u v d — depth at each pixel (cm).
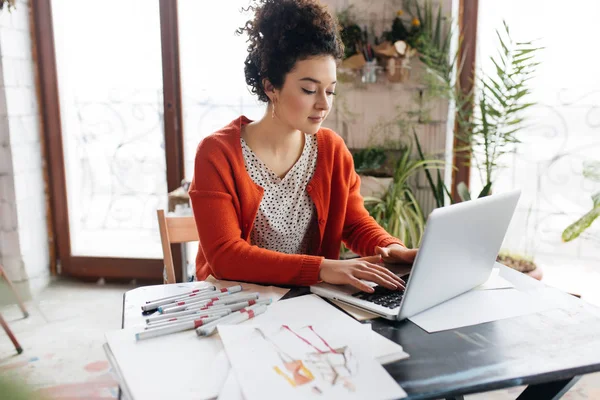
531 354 87
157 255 308
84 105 298
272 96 128
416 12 248
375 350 86
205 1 275
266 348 86
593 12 245
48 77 292
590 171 229
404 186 254
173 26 277
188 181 258
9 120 271
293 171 138
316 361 82
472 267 110
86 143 302
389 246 135
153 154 298
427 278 98
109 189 306
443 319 100
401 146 262
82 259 310
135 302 110
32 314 266
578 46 250
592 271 277
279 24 118
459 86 259
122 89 293
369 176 257
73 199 309
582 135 259
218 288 117
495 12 255
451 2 243
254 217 134
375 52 248
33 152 292
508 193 110
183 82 285
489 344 90
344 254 237
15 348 227
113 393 195
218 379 79
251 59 130
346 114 262
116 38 287
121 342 91
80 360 219
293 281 117
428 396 76
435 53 241
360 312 103
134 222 308
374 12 251
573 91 255
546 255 281
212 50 280
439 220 92
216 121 288
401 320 100
